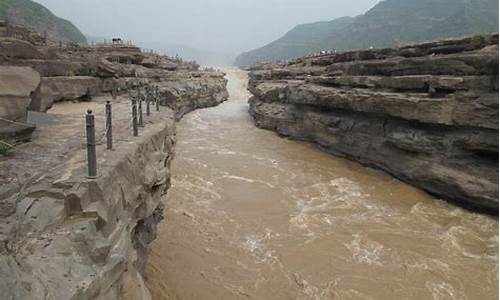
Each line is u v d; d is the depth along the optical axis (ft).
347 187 64.28
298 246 44.21
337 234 47.60
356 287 37.27
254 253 42.24
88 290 14.93
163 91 103.76
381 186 65.16
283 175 69.77
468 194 54.75
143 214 27.14
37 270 13.88
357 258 42.37
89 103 59.77
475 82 56.39
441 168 59.21
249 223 49.39
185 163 73.41
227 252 42.01
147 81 101.91
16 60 56.08
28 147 25.61
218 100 160.97
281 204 56.18
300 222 50.44
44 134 30.32
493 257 43.24
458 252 44.27
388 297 36.14
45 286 13.51
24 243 14.87
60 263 14.87
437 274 39.86
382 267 40.86
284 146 92.17
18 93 26.76
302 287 36.81
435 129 61.41
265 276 38.14
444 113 57.47
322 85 92.07
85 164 21.68
